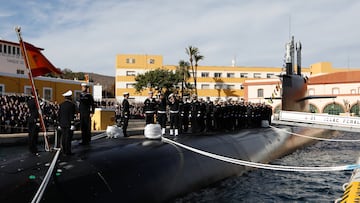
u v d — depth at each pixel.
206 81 70.75
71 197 5.76
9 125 21.59
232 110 17.77
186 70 64.81
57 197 5.61
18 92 30.17
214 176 10.34
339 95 54.97
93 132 22.16
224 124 17.20
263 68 72.25
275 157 15.83
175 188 8.23
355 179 7.99
